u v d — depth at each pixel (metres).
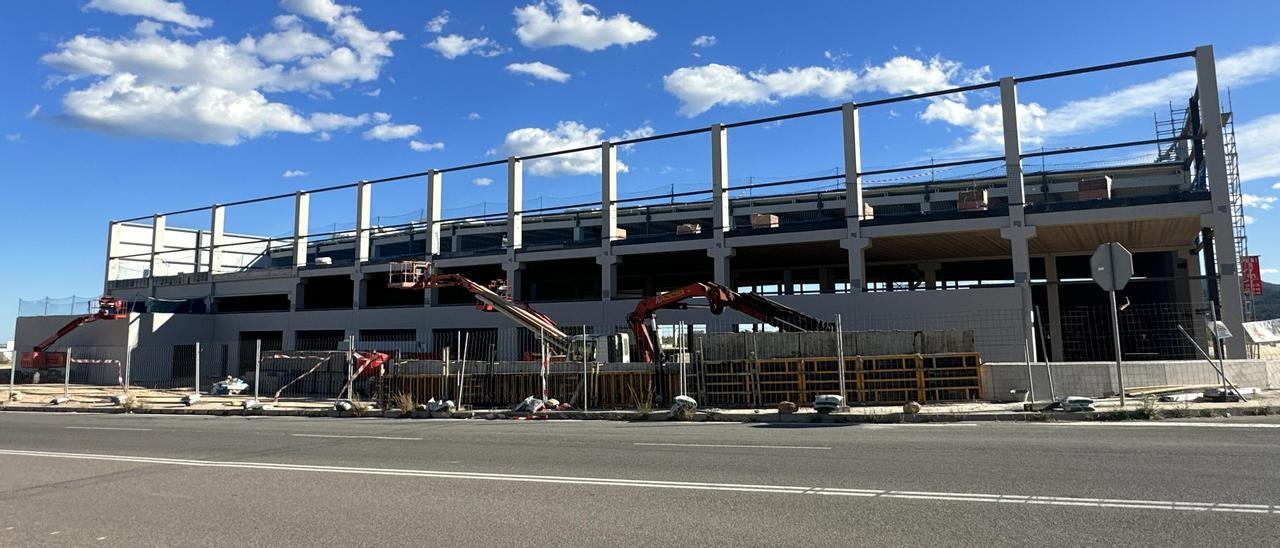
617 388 19.44
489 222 41.34
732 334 19.11
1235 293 23.23
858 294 27.75
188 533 6.14
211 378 40.09
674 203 35.16
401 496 7.50
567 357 23.25
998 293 25.81
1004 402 16.53
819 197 33.75
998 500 6.62
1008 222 26.19
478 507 6.89
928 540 5.40
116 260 51.94
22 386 35.62
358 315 38.53
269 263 54.03
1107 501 6.47
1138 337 31.06
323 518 6.57
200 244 48.84
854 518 6.12
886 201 34.09
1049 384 16.48
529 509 6.77
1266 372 17.14
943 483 7.45
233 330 42.72
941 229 27.16
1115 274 14.13
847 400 17.86
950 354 17.59
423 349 34.97
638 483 7.89
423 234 41.56
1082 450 9.37
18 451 11.85
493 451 10.83
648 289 47.78
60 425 16.91
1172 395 15.43
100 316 39.41
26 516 6.91
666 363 19.47
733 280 46.53
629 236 36.41
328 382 27.95
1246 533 5.42
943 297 26.47
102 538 6.04
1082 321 33.16
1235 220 25.66
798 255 35.41
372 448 11.52
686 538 5.63
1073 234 28.86
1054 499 6.60
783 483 7.69
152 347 38.53
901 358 17.73
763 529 5.84
